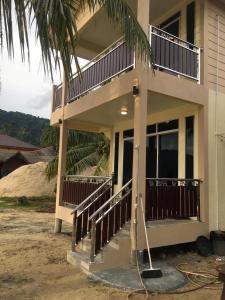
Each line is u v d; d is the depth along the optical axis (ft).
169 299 16.37
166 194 23.82
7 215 48.60
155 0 30.68
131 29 15.99
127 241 21.59
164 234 22.98
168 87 24.07
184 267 21.56
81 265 20.97
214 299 16.43
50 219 45.32
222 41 29.55
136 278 18.85
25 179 82.17
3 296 16.39
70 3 15.25
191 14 30.01
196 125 27.78
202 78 27.14
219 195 27.50
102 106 28.14
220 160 27.91
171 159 30.48
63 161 35.76
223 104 28.84
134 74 23.04
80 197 30.45
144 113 22.43
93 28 34.99
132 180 22.52
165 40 24.70
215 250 24.53
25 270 20.76
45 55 13.23
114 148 40.32
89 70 30.58
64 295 16.58
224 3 29.53
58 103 38.78
